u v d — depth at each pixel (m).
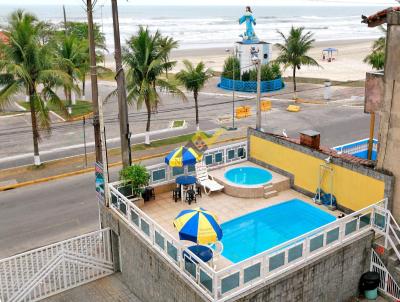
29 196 24.44
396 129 14.85
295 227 16.62
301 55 48.34
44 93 28.14
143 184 17.75
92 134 36.38
